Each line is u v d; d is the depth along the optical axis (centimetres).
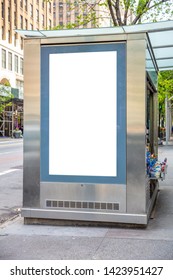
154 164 769
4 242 530
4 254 476
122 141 599
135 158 592
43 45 628
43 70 631
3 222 696
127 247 499
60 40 618
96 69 611
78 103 619
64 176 622
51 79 629
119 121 600
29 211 628
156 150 1006
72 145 620
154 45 794
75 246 506
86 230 589
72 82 622
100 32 749
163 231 579
